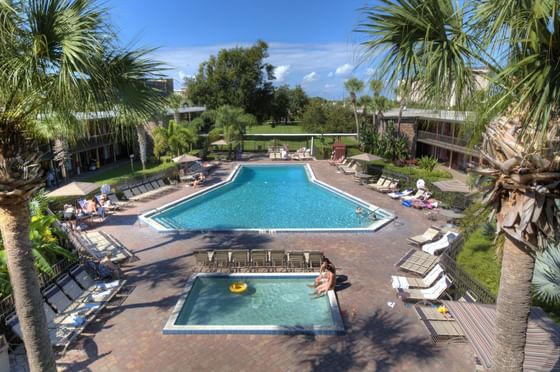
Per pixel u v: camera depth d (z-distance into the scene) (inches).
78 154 1286.9
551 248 334.0
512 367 199.3
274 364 347.3
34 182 229.3
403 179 1044.5
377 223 753.6
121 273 540.4
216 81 2854.3
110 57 229.3
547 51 142.6
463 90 170.4
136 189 1034.7
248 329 395.5
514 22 142.7
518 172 167.0
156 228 735.1
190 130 1640.0
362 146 1540.4
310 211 919.0
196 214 900.0
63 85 200.4
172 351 366.9
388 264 564.4
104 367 344.5
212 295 487.2
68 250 556.7
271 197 1069.8
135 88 252.7
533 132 158.7
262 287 508.1
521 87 151.9
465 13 158.1
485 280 447.2
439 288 454.0
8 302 394.6
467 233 569.9
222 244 655.8
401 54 161.2
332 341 379.9
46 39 193.6
